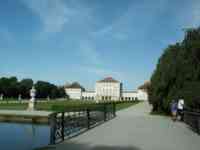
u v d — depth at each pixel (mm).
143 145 10250
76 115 13883
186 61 23469
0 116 25844
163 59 30000
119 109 45688
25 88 120188
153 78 33688
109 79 168250
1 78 116938
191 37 22719
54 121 10219
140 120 23000
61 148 9195
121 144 10289
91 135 12773
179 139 12156
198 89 19844
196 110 17812
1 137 14875
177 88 26266
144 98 169375
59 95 157125
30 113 28312
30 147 11680
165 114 31422
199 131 14250
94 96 174000
